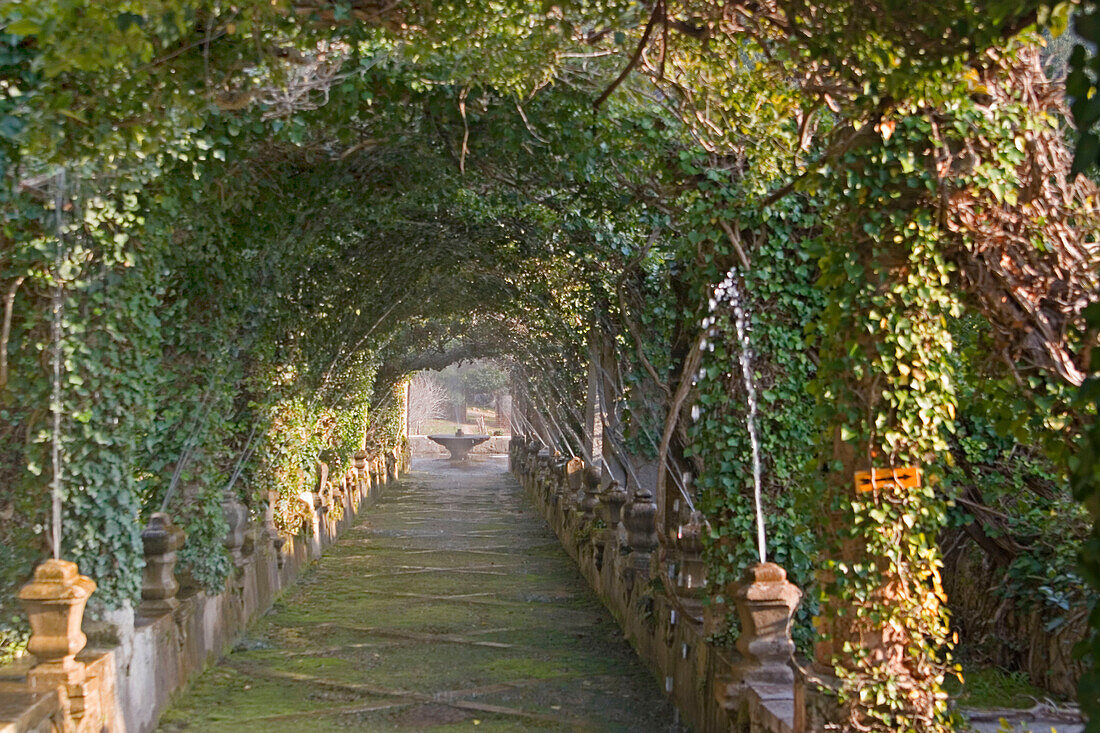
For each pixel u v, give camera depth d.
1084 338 3.77
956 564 6.75
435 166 7.71
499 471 31.34
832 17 3.50
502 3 4.37
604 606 10.43
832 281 4.08
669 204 6.70
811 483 4.20
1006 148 3.81
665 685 7.14
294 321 10.52
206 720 6.50
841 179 4.02
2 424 5.45
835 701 4.00
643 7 4.39
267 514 10.32
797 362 5.98
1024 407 3.85
